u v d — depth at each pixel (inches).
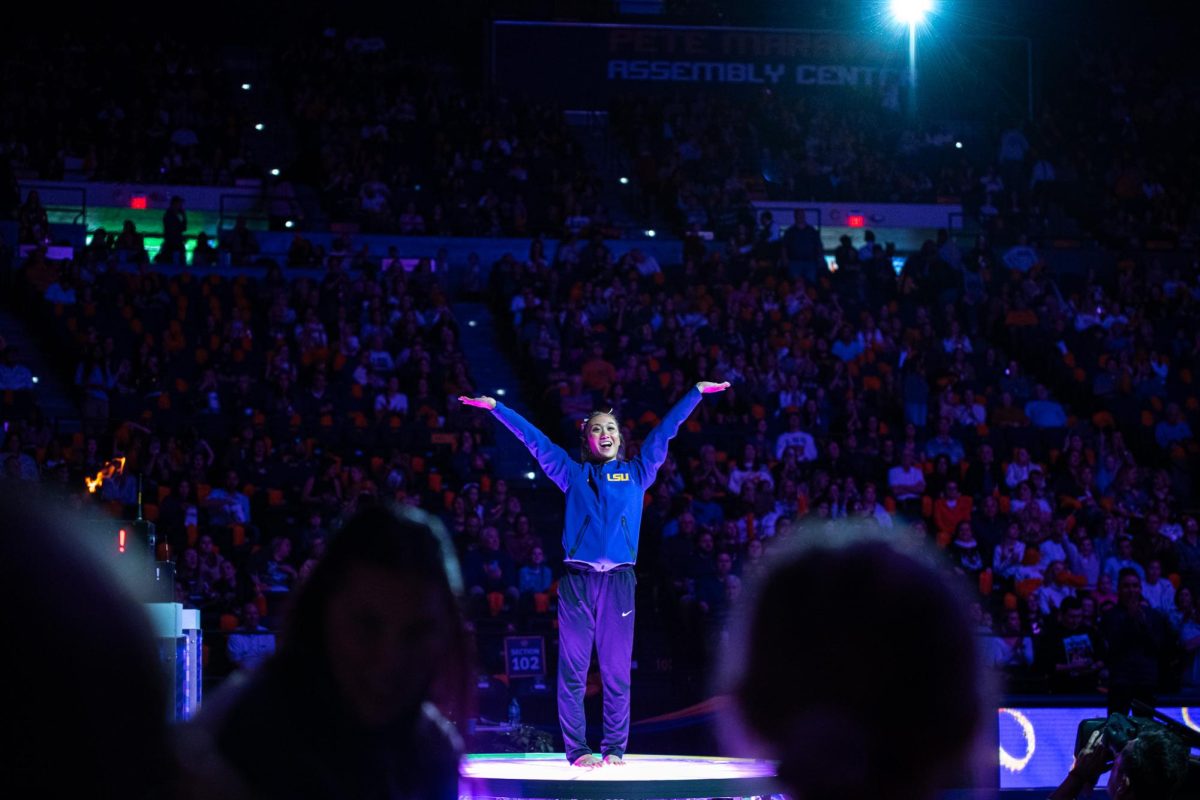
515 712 481.7
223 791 64.1
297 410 658.2
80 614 44.6
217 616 506.3
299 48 1061.8
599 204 958.4
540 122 1038.4
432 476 611.5
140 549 231.0
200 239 837.8
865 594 52.4
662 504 603.5
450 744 95.5
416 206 945.5
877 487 660.1
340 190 933.8
